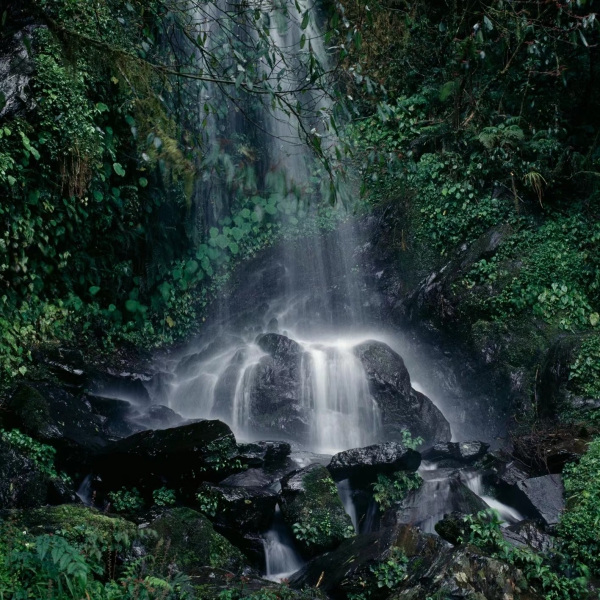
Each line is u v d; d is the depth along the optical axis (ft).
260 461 26.76
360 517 26.04
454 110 41.24
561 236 37.09
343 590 19.92
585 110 41.57
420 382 39.11
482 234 38.91
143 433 26.35
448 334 38.11
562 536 22.93
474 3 40.73
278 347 35.27
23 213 30.27
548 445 28.99
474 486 28.53
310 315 42.65
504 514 26.55
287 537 24.41
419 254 41.01
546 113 41.37
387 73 45.03
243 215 42.55
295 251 43.57
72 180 31.81
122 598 16.37
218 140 41.04
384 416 34.09
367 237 42.86
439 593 17.62
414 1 46.09
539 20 38.58
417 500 25.89
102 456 25.50
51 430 25.08
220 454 25.58
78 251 34.53
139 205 37.68
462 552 18.76
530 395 34.60
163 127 31.19
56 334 32.78
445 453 30.45
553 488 26.05
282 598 18.35
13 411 25.68
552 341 34.94
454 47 41.22
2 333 28.91
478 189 39.88
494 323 36.55
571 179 38.50
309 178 43.52
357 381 34.58
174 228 40.09
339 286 42.68
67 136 31.37
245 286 42.55
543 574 19.80
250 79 23.52
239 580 19.60
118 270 37.01
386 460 25.90
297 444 32.58
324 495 24.52
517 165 38.63
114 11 33.68
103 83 33.99
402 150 43.60
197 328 41.04
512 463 28.84
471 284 37.40
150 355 38.17
